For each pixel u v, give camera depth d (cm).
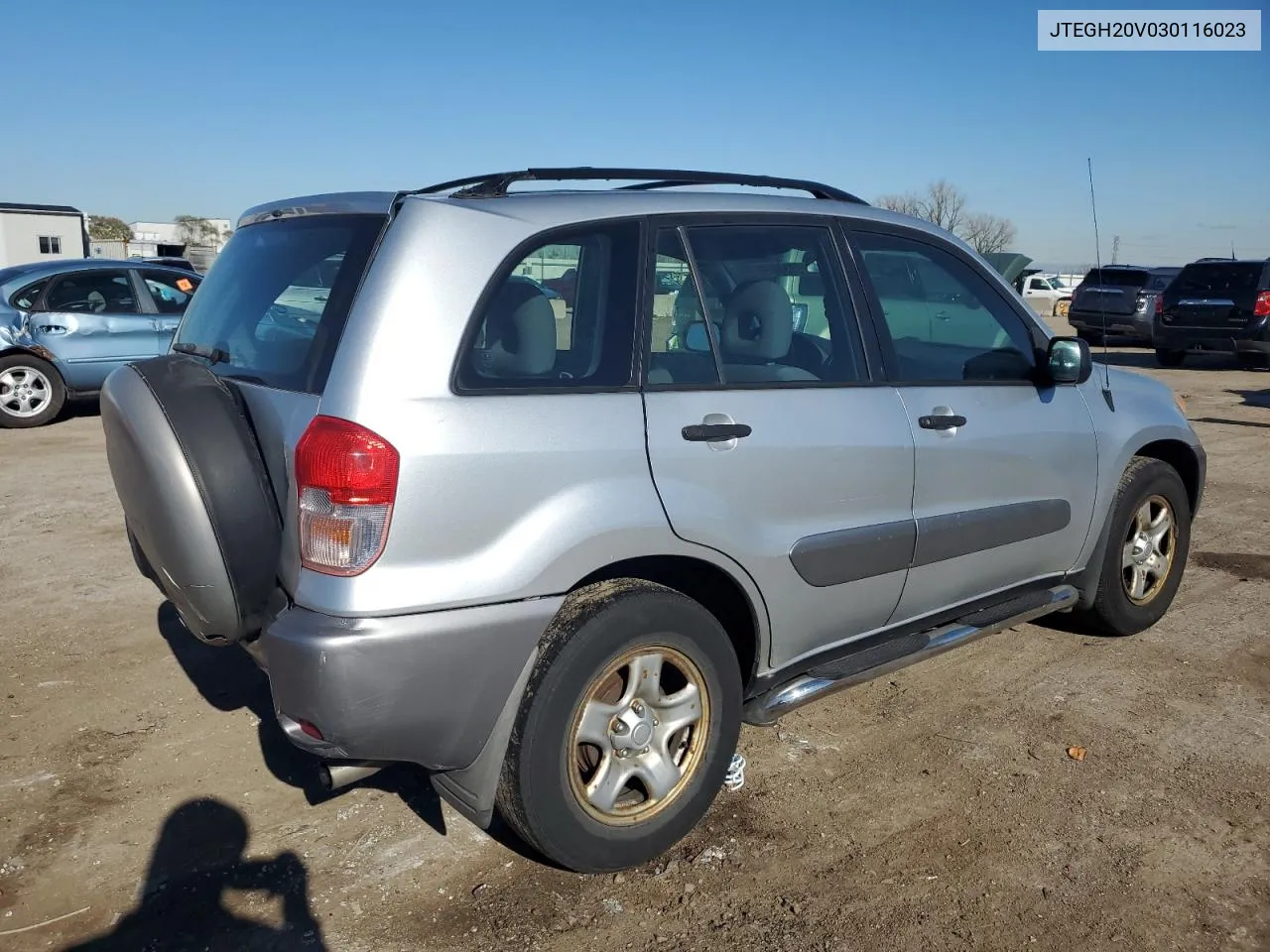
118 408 289
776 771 370
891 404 359
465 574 266
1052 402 423
